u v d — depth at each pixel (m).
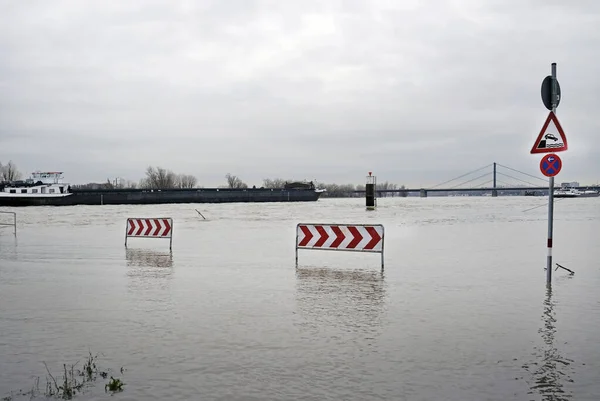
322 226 15.10
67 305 9.66
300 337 7.44
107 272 13.80
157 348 6.95
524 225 33.66
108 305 9.64
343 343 7.13
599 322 8.27
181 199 111.38
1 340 7.39
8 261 16.22
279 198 126.88
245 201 120.50
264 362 6.36
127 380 5.80
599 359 6.45
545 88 11.60
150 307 9.45
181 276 13.06
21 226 35.31
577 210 62.00
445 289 11.18
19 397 5.36
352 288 11.30
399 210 66.00
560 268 14.34
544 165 11.93
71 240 23.94
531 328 7.91
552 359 6.45
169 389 5.53
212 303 9.77
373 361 6.37
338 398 5.25
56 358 6.60
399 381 5.71
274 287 11.44
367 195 77.88
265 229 31.11
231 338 7.40
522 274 13.28
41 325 8.20
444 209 69.69
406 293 10.73
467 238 24.02
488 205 91.25
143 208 79.50
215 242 22.50
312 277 12.84
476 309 9.22
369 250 14.48
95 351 6.86
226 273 13.54
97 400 5.27
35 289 11.33
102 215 54.56
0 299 10.25
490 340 7.27
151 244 21.72
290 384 5.63
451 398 5.25
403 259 16.36
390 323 8.22
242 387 5.56
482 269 14.18
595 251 18.42
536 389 5.48
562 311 9.06
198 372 6.03
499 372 5.98
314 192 133.00
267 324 8.18
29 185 96.12
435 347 6.94
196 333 7.67
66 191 97.88
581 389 5.48
